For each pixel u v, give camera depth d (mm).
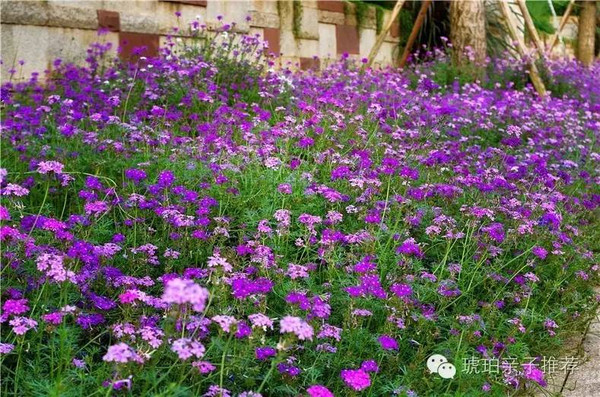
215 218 4305
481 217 4875
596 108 8977
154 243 4348
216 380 3146
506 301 4465
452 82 11203
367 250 4152
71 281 3320
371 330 3891
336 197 4543
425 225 4863
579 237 5312
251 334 3094
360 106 7504
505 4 11453
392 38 13406
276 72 9047
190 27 9367
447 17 13688
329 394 2666
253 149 5516
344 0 12352
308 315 3398
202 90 7422
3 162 5297
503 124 8117
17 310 3006
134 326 3240
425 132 6590
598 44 19984
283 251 4297
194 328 3148
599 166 6969
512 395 3631
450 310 4281
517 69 11594
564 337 4422
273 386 3219
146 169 5281
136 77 7703
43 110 6152
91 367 3139
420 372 3504
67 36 8500
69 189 5109
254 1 10781
